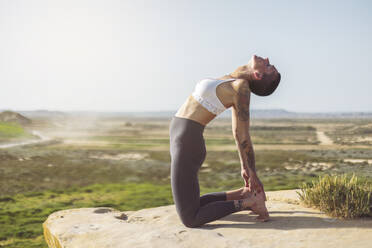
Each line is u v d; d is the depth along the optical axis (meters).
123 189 21.38
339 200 2.90
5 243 9.95
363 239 2.18
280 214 3.03
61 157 38.09
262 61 2.79
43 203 16.64
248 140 2.67
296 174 14.99
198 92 2.73
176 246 2.21
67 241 2.53
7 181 22.59
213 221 2.87
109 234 2.55
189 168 2.68
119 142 67.38
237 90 2.62
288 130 108.69
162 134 101.50
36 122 135.12
